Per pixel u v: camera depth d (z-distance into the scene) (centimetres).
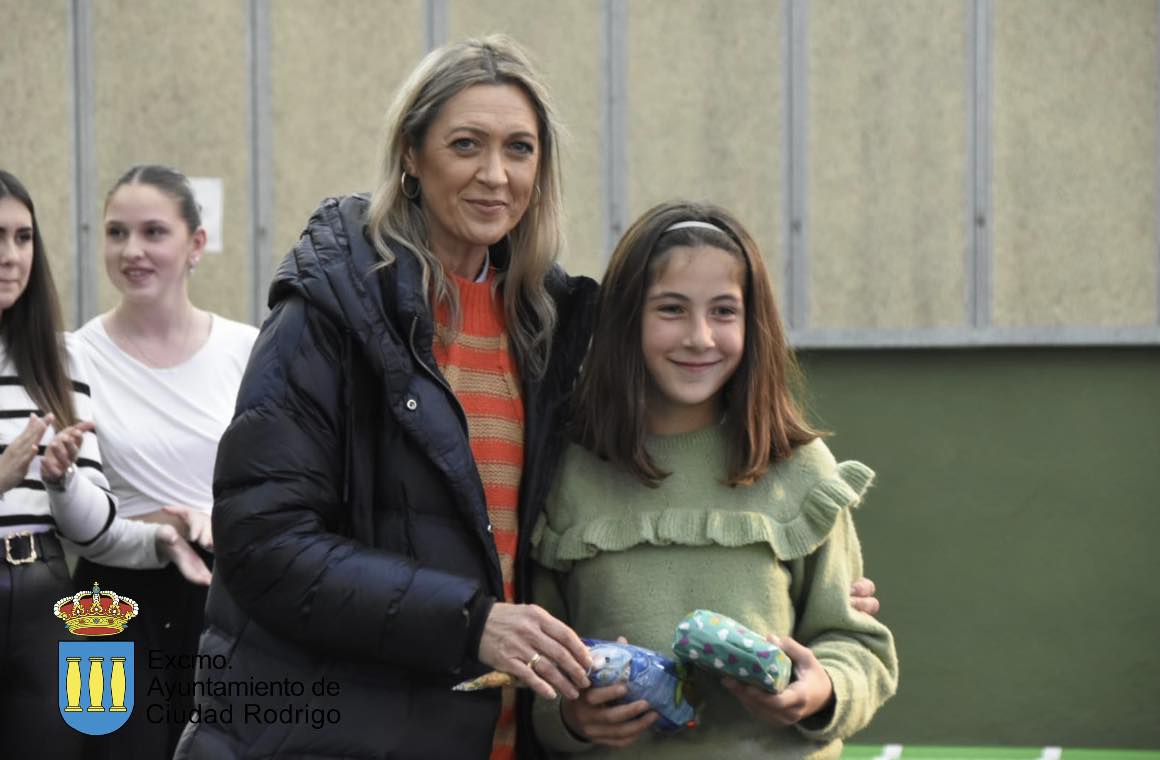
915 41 691
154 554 431
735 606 303
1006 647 685
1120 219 688
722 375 308
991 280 691
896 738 690
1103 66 687
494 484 306
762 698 288
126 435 448
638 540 306
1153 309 687
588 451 316
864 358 695
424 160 300
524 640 277
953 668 687
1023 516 688
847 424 695
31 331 426
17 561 408
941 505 691
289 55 703
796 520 308
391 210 299
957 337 690
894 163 693
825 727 297
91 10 702
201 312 475
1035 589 686
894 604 691
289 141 703
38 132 704
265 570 276
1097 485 686
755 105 696
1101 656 683
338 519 288
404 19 701
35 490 415
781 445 312
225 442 283
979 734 685
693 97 698
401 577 277
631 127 699
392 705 284
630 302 309
